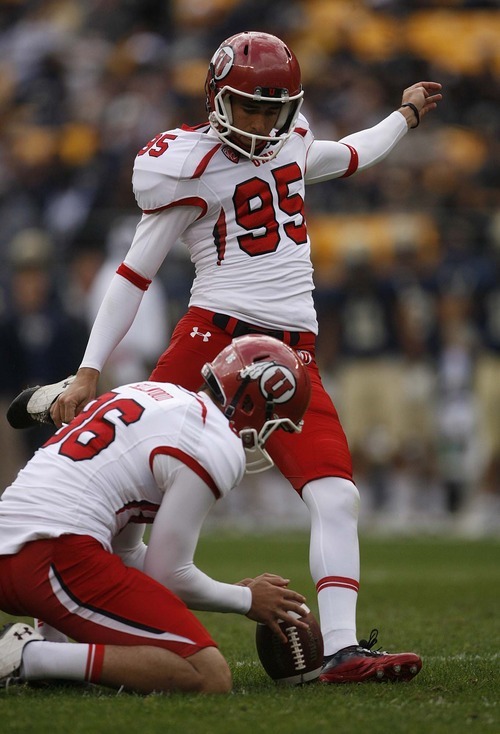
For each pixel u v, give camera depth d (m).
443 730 10.80
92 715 11.12
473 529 41.59
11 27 64.81
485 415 42.16
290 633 13.36
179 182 14.73
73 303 41.41
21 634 12.44
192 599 12.64
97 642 12.27
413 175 49.22
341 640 14.02
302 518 44.47
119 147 51.03
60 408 14.46
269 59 14.54
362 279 44.38
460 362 42.50
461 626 19.56
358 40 55.56
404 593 24.28
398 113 16.95
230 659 16.00
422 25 56.38
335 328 44.25
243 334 14.89
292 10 57.84
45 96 58.47
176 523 12.27
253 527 43.62
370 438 43.41
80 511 12.31
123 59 58.34
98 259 45.25
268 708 11.60
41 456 12.75
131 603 12.20
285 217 15.15
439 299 44.00
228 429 12.48
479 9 57.25
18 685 12.64
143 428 12.51
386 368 43.44
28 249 40.66
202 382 15.02
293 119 14.98
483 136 52.31
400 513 43.00
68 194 50.09
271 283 14.98
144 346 38.38
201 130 15.09
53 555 12.23
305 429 14.62
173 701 11.76
